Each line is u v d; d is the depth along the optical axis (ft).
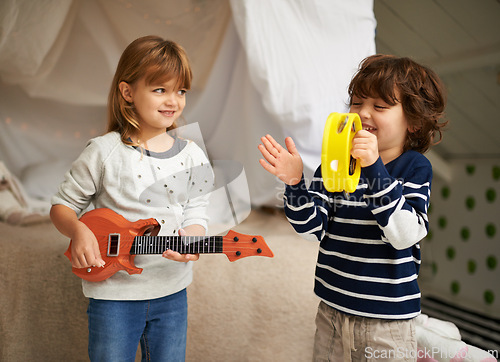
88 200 3.46
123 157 3.31
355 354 2.96
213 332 4.54
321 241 3.20
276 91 5.64
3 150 7.29
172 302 3.47
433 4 6.73
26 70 6.94
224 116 6.58
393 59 3.05
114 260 3.19
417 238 2.72
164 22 6.86
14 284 4.62
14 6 6.40
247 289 4.81
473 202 9.45
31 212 5.94
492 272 9.01
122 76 3.36
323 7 5.48
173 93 3.34
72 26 7.05
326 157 2.49
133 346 3.30
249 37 5.46
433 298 9.65
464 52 7.34
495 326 7.83
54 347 4.53
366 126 2.98
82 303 4.65
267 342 4.45
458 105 8.29
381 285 2.85
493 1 6.24
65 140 7.59
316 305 4.66
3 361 4.42
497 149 8.84
